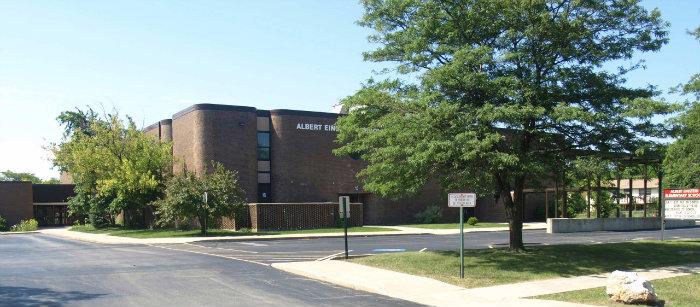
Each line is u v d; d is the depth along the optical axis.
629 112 15.70
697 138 24.08
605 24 18.14
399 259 18.58
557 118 16.23
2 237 41.69
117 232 40.94
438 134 16.42
